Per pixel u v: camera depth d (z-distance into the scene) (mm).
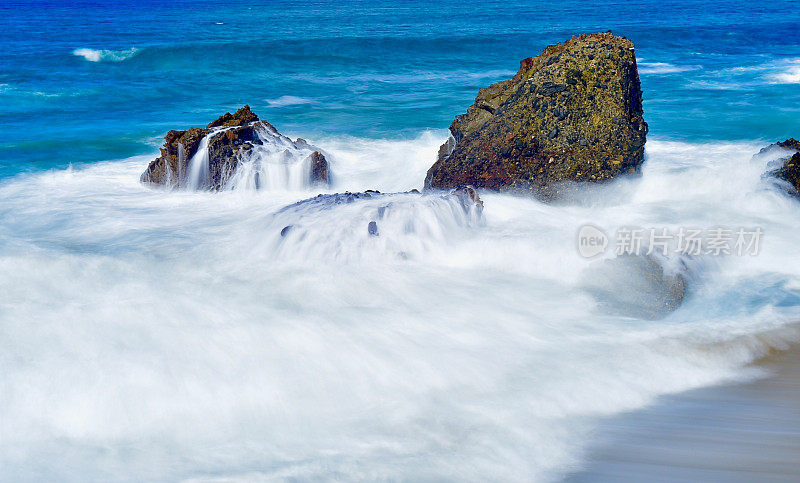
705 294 7793
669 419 5621
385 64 33188
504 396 5801
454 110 20641
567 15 70875
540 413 5609
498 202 10383
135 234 9844
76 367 5895
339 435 5301
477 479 4867
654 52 36750
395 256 8641
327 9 88375
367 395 5797
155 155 15781
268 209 11031
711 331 6871
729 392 6008
